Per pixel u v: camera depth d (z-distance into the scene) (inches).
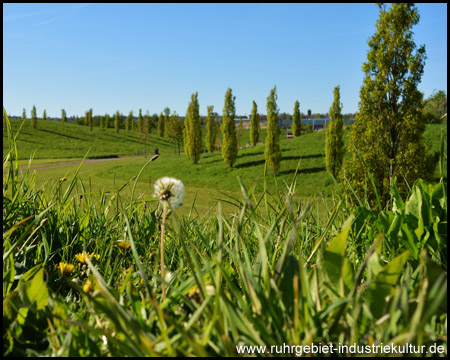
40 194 105.6
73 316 52.7
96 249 88.4
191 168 1422.2
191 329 44.6
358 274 39.9
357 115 472.1
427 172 431.2
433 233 68.4
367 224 77.9
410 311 41.7
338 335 42.3
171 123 2409.0
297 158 1291.8
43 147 2723.9
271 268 52.2
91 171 1440.7
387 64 465.4
